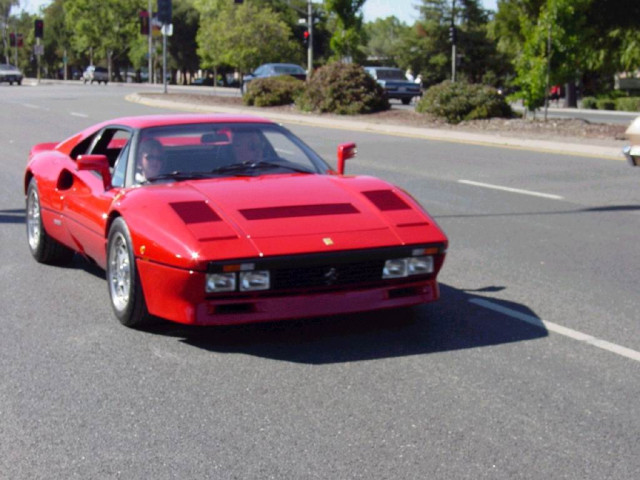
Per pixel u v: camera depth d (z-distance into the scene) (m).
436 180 13.65
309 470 3.60
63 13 124.25
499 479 3.52
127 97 40.97
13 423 4.13
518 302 6.33
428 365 4.90
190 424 4.10
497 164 15.82
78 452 3.80
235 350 5.19
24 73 136.38
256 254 4.83
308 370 4.83
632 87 60.62
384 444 3.85
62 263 7.66
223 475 3.57
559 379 4.68
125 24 105.75
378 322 5.75
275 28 59.69
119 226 5.49
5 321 5.86
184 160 6.07
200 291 4.86
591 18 41.88
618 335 5.51
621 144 18.56
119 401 4.40
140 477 3.56
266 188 5.58
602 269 7.50
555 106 48.78
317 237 5.01
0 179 13.48
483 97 24.81
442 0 82.94
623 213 10.55
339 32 38.38
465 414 4.20
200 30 80.25
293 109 31.05
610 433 3.97
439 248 5.29
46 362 5.01
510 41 47.09
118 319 5.73
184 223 5.05
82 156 6.01
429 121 25.14
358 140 20.78
